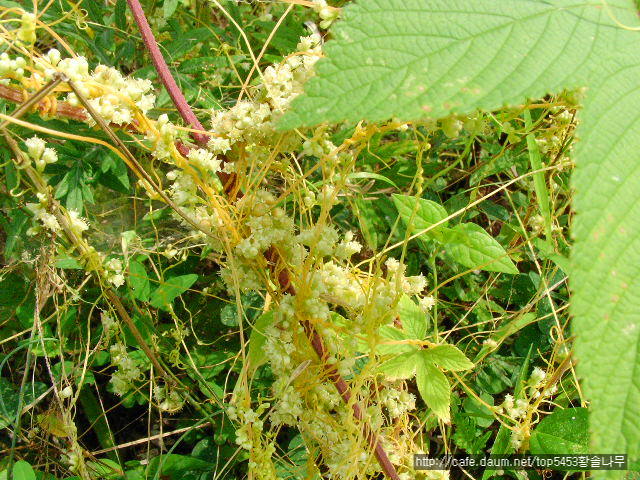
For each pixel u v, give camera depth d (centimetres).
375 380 30
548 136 39
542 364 40
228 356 39
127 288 37
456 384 38
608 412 15
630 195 16
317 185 36
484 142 47
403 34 17
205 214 27
